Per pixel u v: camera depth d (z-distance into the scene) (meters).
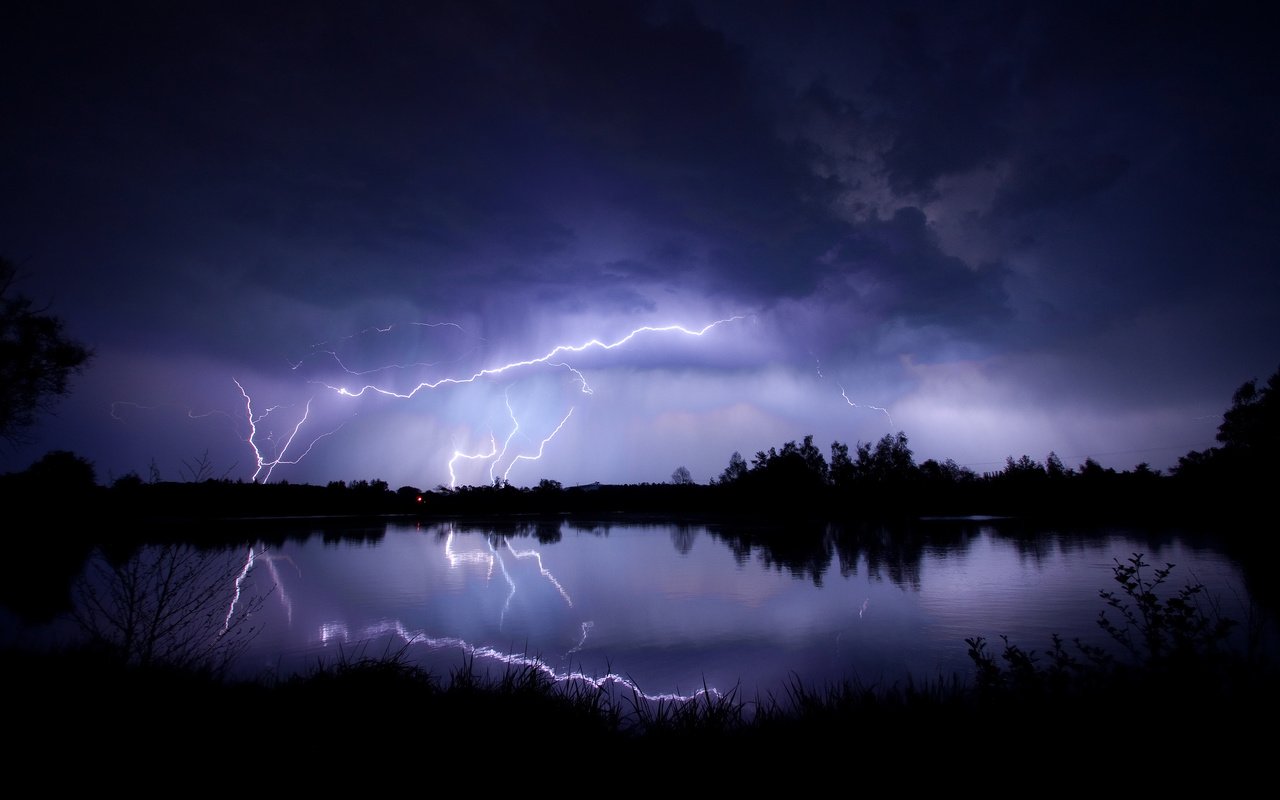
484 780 3.46
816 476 69.94
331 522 56.16
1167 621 4.07
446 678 7.46
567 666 8.63
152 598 6.31
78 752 3.70
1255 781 3.00
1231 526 32.84
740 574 18.83
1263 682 3.75
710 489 90.56
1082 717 3.57
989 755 3.35
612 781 3.42
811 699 4.70
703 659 9.00
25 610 9.57
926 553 24.22
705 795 3.24
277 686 5.23
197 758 3.67
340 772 3.53
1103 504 56.09
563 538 36.16
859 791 3.18
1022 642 9.45
